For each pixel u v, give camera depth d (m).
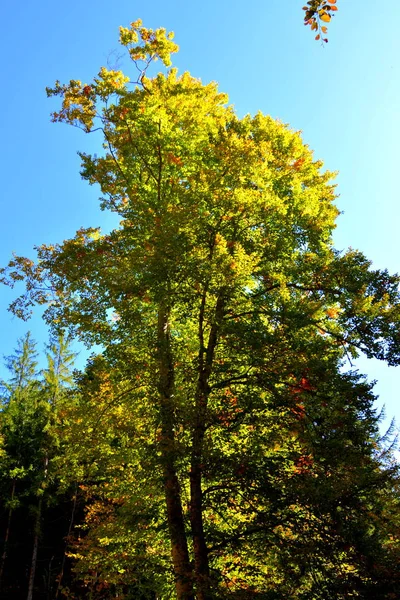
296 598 7.58
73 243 10.60
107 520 11.20
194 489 8.59
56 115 11.77
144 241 9.39
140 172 11.48
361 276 9.35
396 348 8.49
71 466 11.04
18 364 27.88
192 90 11.38
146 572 9.77
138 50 11.77
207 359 9.13
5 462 23.48
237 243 8.88
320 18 4.59
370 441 10.35
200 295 8.91
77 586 21.75
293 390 8.97
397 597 7.06
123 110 10.70
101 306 9.64
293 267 9.85
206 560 8.07
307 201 10.95
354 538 7.66
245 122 11.51
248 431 9.01
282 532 8.79
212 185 9.62
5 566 24.05
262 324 8.96
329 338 10.19
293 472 8.46
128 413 9.95
